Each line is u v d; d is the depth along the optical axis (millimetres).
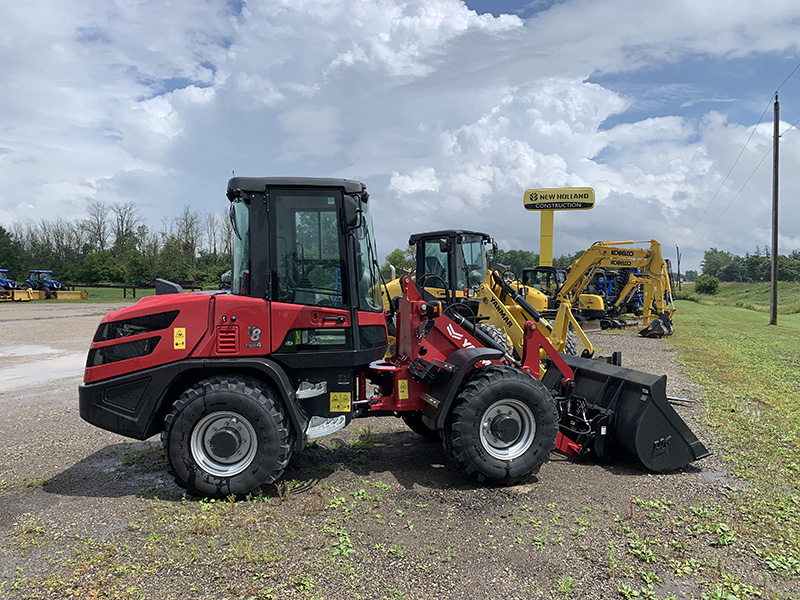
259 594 3113
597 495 4535
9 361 11539
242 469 4414
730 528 3895
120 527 3979
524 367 5465
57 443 6102
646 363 11391
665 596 3125
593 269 18688
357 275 4832
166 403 4625
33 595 3117
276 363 4613
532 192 25016
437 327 5340
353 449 5820
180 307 4539
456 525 3982
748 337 17031
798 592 3160
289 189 4707
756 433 6266
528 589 3186
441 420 4727
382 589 3168
